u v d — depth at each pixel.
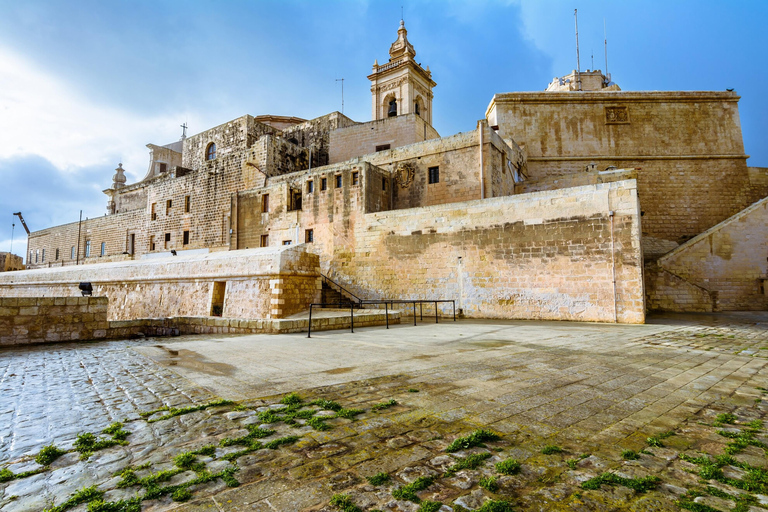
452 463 2.95
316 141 36.53
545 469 2.87
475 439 3.32
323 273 23.45
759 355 7.41
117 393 4.93
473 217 17.56
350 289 21.66
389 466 2.91
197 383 5.36
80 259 46.09
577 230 15.09
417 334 10.98
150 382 5.47
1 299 9.49
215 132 37.19
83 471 2.87
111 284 22.36
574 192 15.26
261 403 4.40
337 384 5.22
